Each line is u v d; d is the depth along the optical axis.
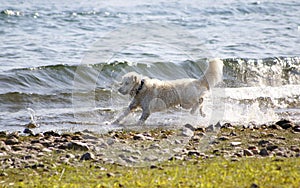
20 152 10.43
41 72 19.23
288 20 34.31
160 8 36.66
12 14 31.52
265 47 26.08
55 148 10.73
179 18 34.00
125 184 7.57
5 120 14.17
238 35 29.11
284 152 10.02
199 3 38.81
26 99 16.42
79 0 38.25
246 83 19.41
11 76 18.72
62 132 12.87
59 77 19.19
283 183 7.24
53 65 19.56
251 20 34.19
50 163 9.53
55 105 16.09
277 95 17.25
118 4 37.44
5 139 11.55
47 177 8.50
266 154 9.83
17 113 15.04
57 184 7.82
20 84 18.41
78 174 8.60
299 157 9.44
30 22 30.27
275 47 26.08
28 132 12.67
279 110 15.52
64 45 24.98
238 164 8.74
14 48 23.91
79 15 33.09
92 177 8.33
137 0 39.00
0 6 34.03
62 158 9.84
